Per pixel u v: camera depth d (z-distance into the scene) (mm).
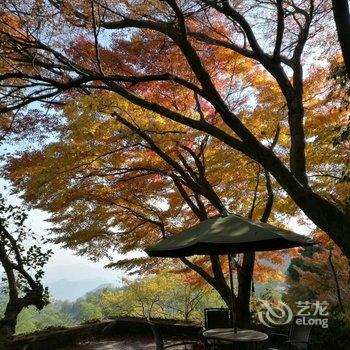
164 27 7527
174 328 10281
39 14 6281
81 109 7035
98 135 7891
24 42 6594
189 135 8352
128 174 9672
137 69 8969
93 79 6773
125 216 10336
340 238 6191
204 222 6184
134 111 8227
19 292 8742
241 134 6910
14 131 8680
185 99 9531
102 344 9492
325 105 8789
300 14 8859
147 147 9164
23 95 7430
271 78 9789
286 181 6629
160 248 5812
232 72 9773
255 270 11758
